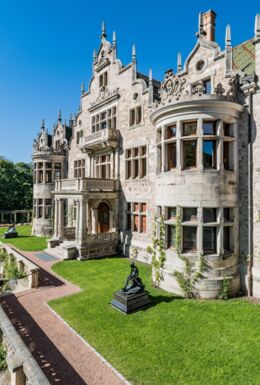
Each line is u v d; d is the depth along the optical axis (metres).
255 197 12.87
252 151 12.98
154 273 14.18
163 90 14.95
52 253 21.69
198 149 12.74
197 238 12.61
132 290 11.26
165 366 7.57
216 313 10.63
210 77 14.85
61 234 23.41
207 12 16.38
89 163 26.27
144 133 19.77
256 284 12.61
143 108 19.91
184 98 12.75
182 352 8.17
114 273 16.30
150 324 9.88
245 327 9.52
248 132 13.08
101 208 24.70
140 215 20.23
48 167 31.97
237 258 13.27
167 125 13.97
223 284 12.40
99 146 23.91
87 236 20.45
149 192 19.22
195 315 10.48
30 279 14.01
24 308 11.49
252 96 13.00
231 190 13.01
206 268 12.44
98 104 24.94
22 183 55.28
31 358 6.52
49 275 16.09
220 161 12.75
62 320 10.38
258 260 12.66
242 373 7.22
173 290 12.99
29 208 55.00
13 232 29.91
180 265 12.88
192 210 12.98
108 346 8.59
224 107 12.74
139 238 20.17
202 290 12.31
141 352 8.23
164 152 13.99
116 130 22.30
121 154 22.22
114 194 22.02
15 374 6.29
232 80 13.13
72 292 13.25
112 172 23.02
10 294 13.05
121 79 22.28
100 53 25.23
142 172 20.25
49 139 37.31
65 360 7.96
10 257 18.20
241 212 13.37
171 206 13.45
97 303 11.76
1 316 8.77
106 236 21.52
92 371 7.47
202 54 15.29
